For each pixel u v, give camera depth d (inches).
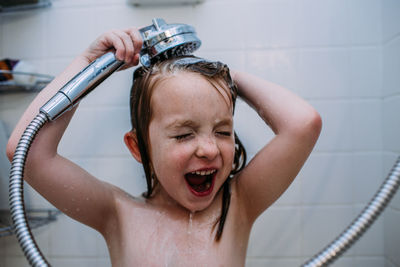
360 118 35.1
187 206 22.6
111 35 23.2
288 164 23.3
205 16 35.3
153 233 23.4
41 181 21.9
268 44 35.3
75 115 35.9
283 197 35.5
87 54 24.4
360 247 35.2
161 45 22.7
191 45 23.5
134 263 22.4
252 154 35.0
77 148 35.8
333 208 35.2
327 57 35.2
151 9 35.5
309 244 35.3
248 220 25.4
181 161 21.5
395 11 32.1
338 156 35.2
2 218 33.6
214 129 21.9
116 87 35.7
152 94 22.7
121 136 35.6
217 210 24.3
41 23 36.4
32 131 19.2
